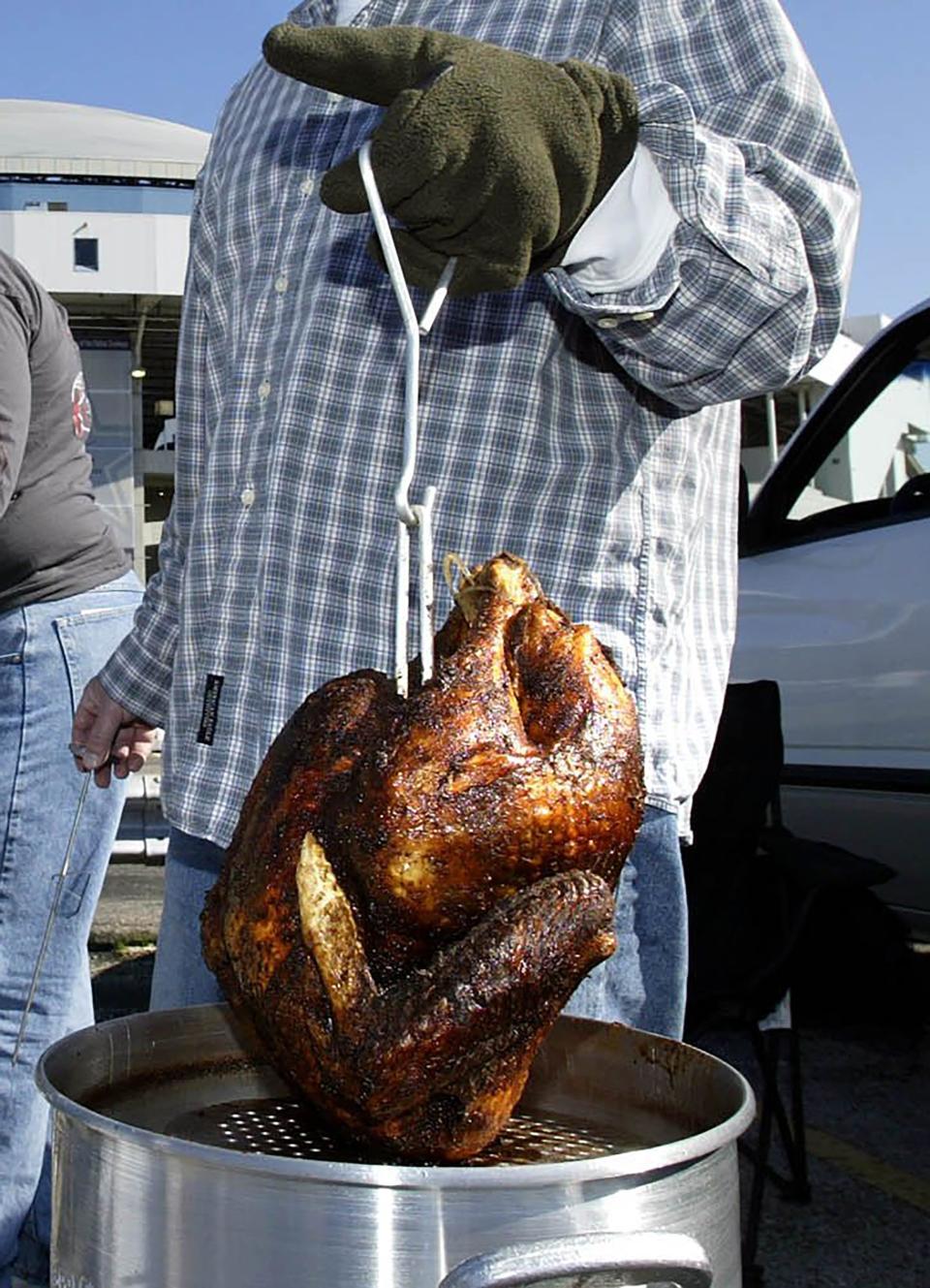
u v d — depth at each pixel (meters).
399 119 1.16
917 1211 3.57
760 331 1.58
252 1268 1.04
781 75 1.66
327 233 1.95
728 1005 3.62
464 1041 1.17
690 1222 1.08
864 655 4.31
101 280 17.22
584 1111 1.48
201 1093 1.53
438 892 1.23
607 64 1.78
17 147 18.66
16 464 2.76
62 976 2.93
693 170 1.47
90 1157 1.13
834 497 5.00
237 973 1.34
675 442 1.88
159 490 20.08
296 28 1.20
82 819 2.94
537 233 1.24
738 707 3.35
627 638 1.83
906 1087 4.53
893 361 4.87
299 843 1.31
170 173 17.31
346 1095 1.22
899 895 4.36
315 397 1.91
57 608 2.92
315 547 1.91
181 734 2.06
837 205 1.61
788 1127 3.63
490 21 1.87
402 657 1.31
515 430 1.84
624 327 1.58
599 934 1.18
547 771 1.26
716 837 3.34
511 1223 1.02
